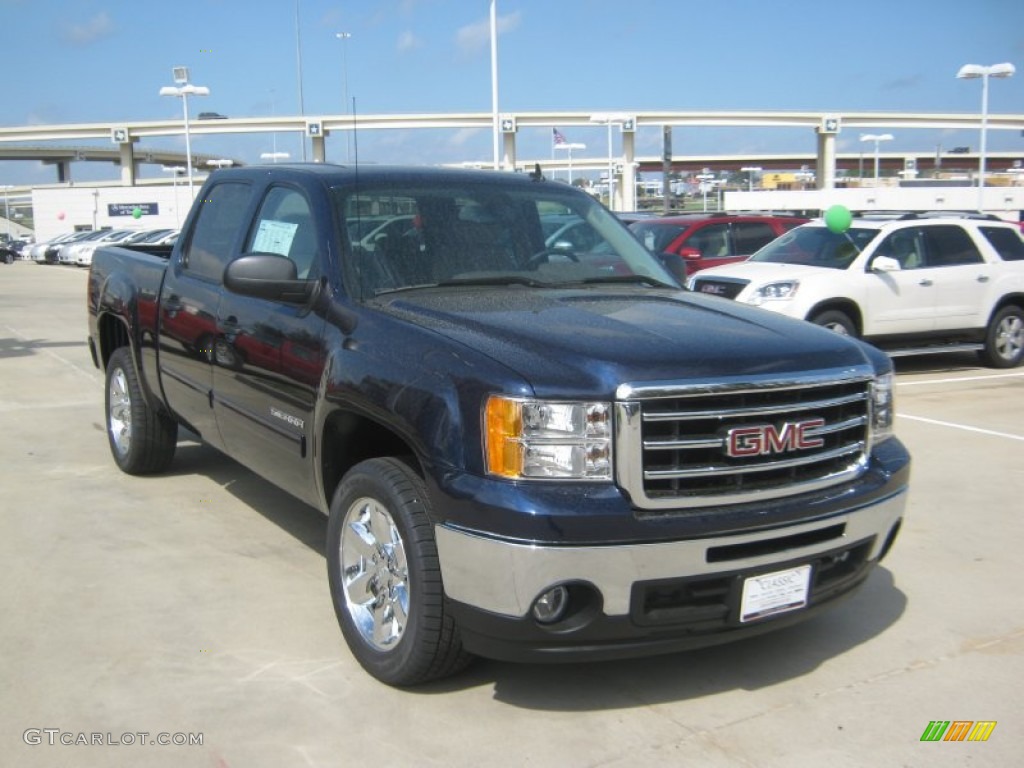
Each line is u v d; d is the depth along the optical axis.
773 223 14.27
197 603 4.52
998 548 5.42
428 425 3.41
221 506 6.00
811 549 3.47
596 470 3.21
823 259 11.66
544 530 3.11
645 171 112.19
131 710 3.56
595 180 71.38
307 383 4.19
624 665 3.96
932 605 4.62
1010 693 3.77
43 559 5.07
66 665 3.90
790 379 3.42
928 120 75.38
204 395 5.31
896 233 11.55
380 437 4.09
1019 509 6.13
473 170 5.12
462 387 3.35
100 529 5.55
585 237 4.98
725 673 3.91
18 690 3.70
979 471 7.01
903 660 4.04
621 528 3.14
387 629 3.73
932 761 3.30
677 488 3.27
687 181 95.81
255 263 4.23
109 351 6.94
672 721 3.53
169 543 5.33
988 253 11.97
